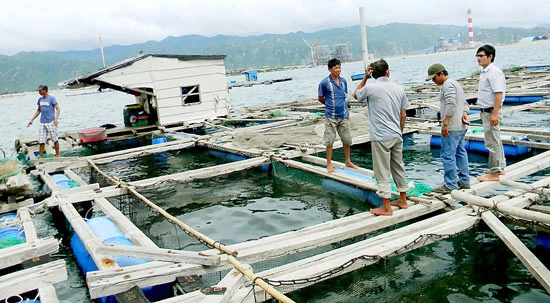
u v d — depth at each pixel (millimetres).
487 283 4770
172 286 4621
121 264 4879
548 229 5137
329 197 8164
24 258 5125
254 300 4160
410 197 6504
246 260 4902
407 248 5031
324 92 7898
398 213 5961
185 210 8172
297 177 9016
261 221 7297
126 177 11047
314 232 5574
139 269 4555
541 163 7551
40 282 4559
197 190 9281
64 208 7102
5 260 5027
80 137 15070
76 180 9461
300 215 7422
